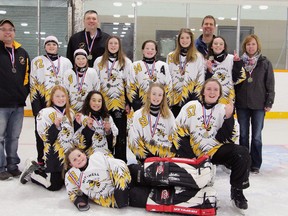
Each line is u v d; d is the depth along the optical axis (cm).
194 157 313
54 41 377
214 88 298
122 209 289
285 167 429
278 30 890
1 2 864
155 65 376
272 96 391
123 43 865
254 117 397
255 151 399
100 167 289
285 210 296
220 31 884
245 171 282
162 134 330
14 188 338
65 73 369
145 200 288
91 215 277
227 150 291
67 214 278
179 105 389
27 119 773
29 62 386
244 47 399
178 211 278
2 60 357
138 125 330
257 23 886
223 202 312
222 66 383
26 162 353
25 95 377
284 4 866
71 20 756
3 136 365
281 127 720
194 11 866
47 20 873
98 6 846
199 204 273
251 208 299
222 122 299
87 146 349
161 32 867
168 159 292
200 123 304
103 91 379
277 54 901
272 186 357
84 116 347
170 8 859
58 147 333
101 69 377
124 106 384
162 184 285
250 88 389
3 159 367
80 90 367
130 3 846
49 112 340
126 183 289
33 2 866
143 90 375
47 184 332
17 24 872
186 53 382
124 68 379
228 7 870
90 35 411
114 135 357
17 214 277
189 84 379
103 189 292
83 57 362
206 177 276
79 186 290
